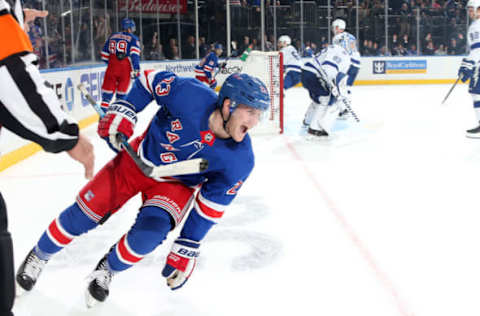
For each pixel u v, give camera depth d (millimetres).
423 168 4664
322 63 5891
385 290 2264
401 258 2631
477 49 5871
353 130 6938
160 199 1894
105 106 7383
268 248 2766
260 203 3619
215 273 2439
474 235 2953
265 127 6641
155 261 2582
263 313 2059
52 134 1142
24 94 1099
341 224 3168
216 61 6504
